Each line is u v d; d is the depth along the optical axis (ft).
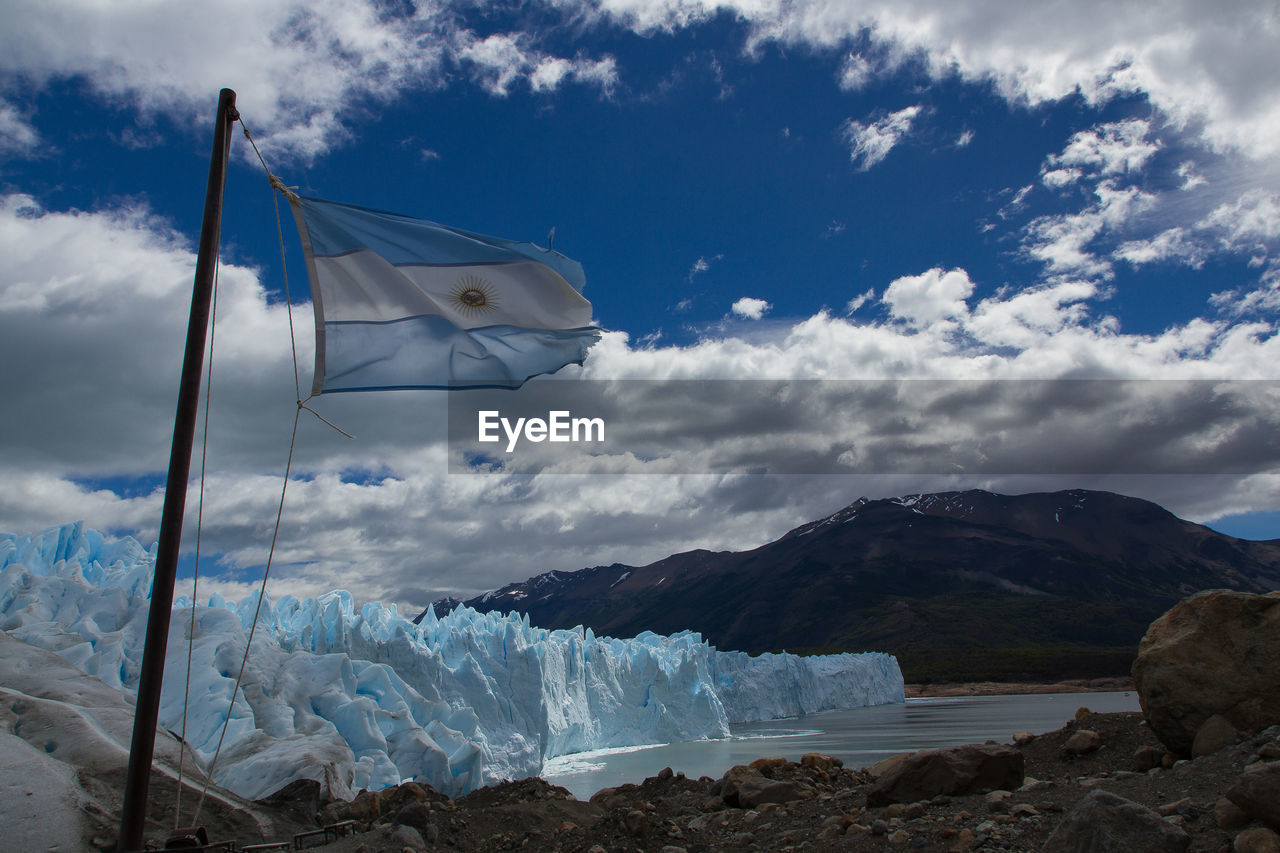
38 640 67.51
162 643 21.50
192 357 22.77
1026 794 24.43
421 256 27.40
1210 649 26.63
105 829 27.94
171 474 22.16
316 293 26.76
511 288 27.81
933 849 20.70
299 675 81.82
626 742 185.26
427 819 29.94
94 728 35.47
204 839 23.85
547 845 27.94
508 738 121.39
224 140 24.08
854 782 33.45
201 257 23.32
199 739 65.26
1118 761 28.84
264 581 24.30
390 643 118.42
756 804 30.25
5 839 26.17
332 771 44.70
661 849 26.23
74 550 96.43
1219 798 20.06
